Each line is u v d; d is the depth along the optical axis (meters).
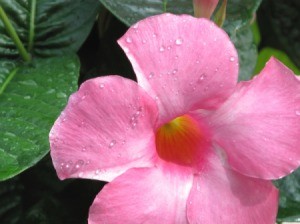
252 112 0.14
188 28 0.13
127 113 0.13
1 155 0.15
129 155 0.14
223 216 0.15
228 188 0.15
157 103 0.14
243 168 0.14
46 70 0.18
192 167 0.15
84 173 0.13
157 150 0.16
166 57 0.13
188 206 0.15
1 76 0.18
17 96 0.17
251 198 0.14
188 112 0.15
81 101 0.13
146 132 0.14
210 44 0.13
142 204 0.14
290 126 0.14
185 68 0.13
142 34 0.13
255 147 0.14
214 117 0.15
